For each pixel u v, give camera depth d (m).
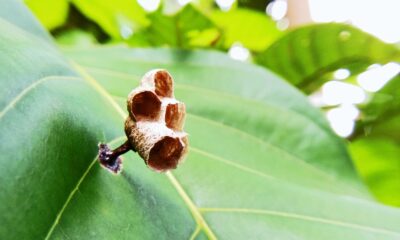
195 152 0.12
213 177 0.11
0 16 0.13
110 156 0.09
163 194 0.10
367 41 0.21
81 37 0.23
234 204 0.11
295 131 0.16
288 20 0.30
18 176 0.08
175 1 0.22
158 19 0.21
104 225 0.09
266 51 0.22
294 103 0.16
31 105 0.09
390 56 0.21
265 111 0.16
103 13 0.23
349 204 0.12
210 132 0.14
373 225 0.12
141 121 0.09
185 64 0.16
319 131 0.16
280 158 0.15
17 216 0.08
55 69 0.10
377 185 0.24
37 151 0.08
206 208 0.10
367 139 0.23
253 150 0.15
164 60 0.16
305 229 0.11
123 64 0.15
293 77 0.23
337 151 0.16
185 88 0.16
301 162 0.15
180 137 0.09
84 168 0.09
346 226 0.12
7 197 0.08
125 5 0.23
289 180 0.14
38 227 0.08
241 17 0.26
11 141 0.08
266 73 0.17
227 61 0.17
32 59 0.10
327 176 0.15
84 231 0.08
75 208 0.08
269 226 0.11
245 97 0.16
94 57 0.15
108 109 0.11
